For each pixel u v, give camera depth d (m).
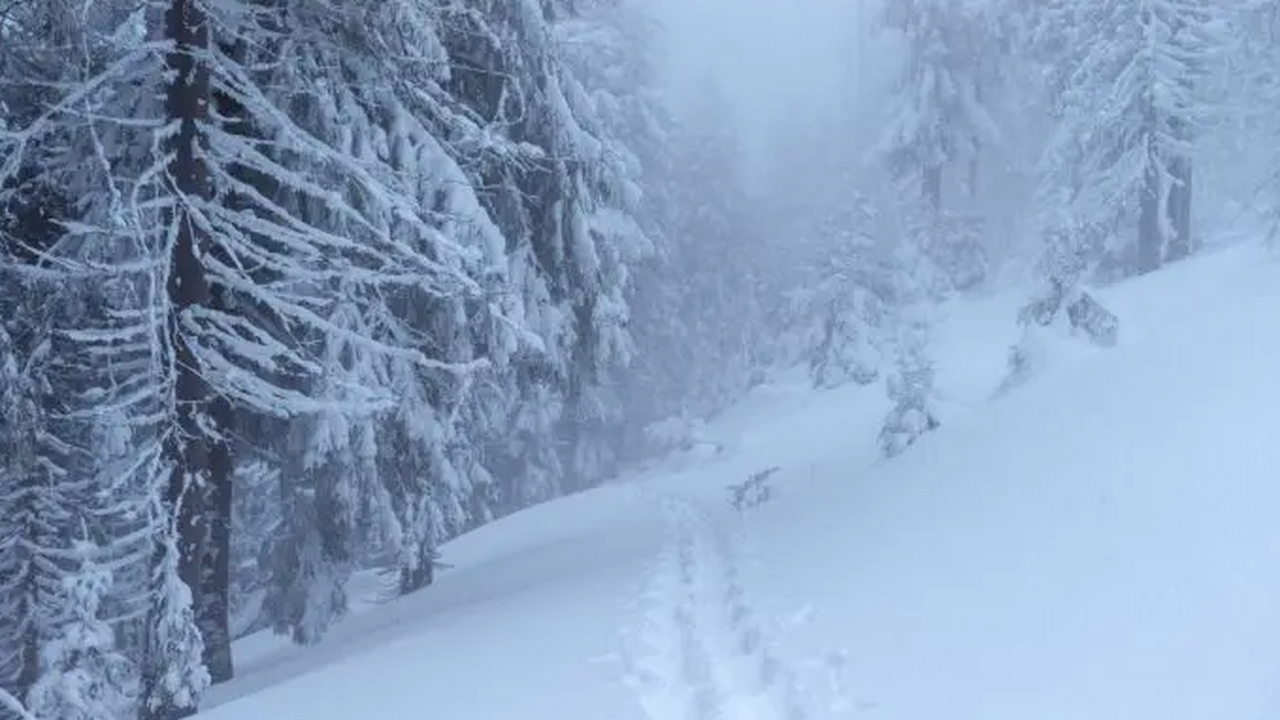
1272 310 12.45
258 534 20.69
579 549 15.59
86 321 10.28
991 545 8.20
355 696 7.68
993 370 26.30
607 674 7.32
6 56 9.45
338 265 9.85
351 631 13.60
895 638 6.97
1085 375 13.18
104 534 11.90
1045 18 34.59
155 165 8.78
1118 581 6.53
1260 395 9.03
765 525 13.12
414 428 12.24
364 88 10.23
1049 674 5.68
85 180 10.12
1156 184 29.72
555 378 14.92
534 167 12.72
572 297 14.55
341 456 11.81
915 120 37.81
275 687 8.58
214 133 9.52
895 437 15.88
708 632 8.39
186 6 9.31
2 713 8.03
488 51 12.42
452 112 11.20
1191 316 14.73
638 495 24.17
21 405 9.76
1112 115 29.41
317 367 9.77
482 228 10.95
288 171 9.67
